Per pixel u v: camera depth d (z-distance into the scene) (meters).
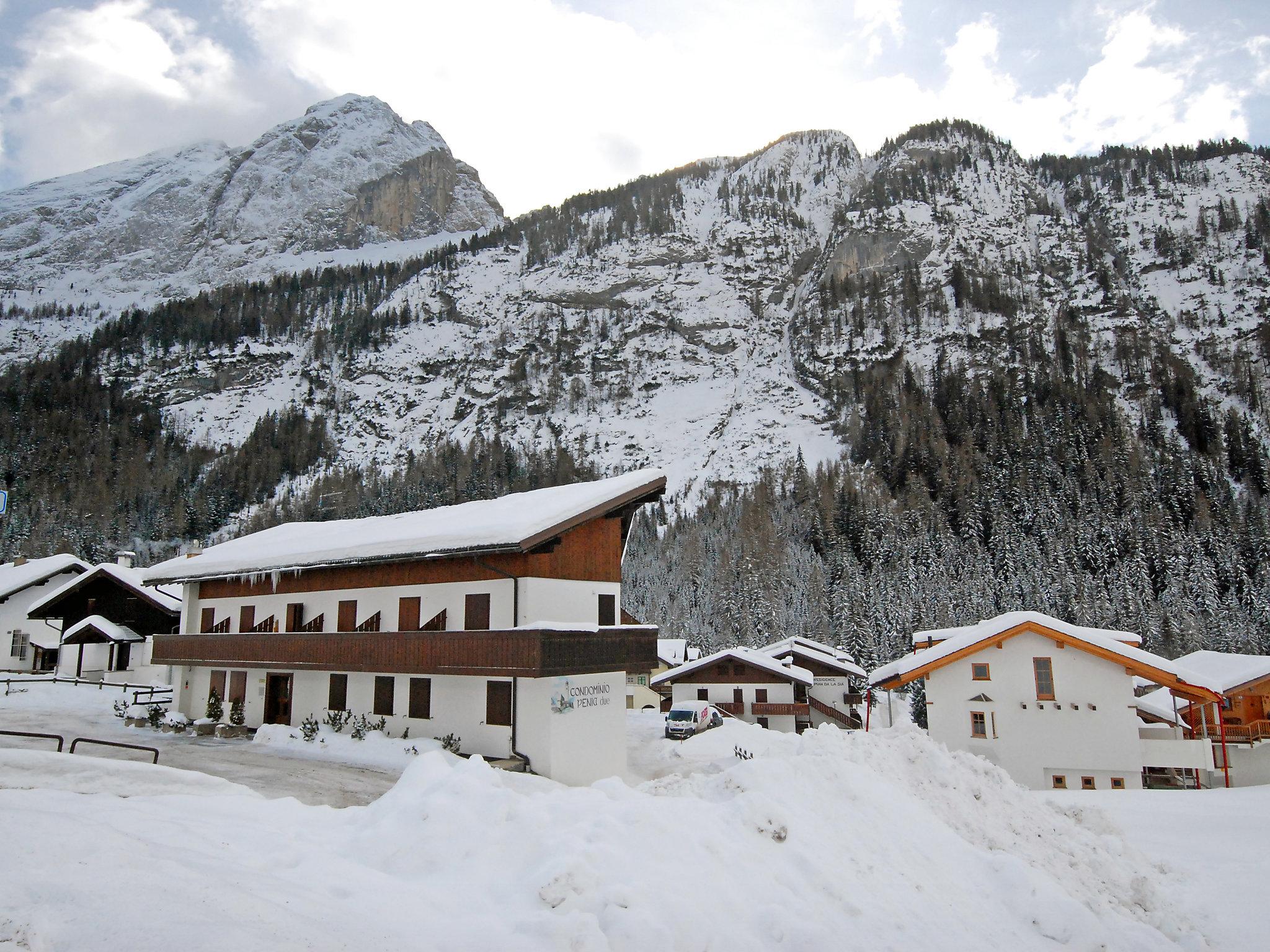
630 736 39.81
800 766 10.09
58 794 9.26
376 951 5.53
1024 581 90.88
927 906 8.07
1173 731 32.28
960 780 11.85
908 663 30.84
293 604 31.47
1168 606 80.62
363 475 179.50
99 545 114.50
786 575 110.31
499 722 23.59
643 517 151.75
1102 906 9.55
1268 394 180.12
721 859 7.57
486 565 24.27
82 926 5.19
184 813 9.05
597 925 6.17
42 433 165.12
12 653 48.59
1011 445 149.00
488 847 7.57
